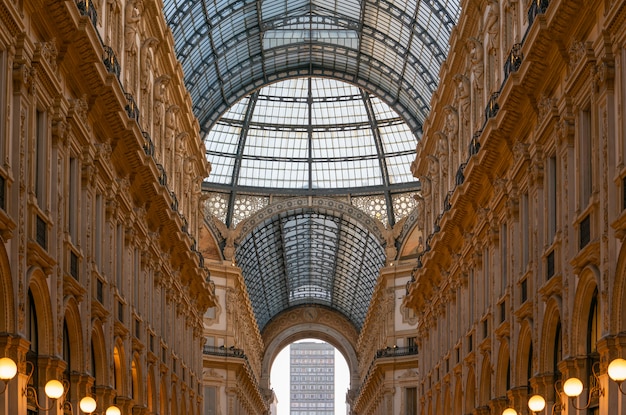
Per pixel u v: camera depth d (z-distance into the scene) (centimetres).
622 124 2052
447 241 4309
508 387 3322
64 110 2570
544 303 2755
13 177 2141
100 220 3123
